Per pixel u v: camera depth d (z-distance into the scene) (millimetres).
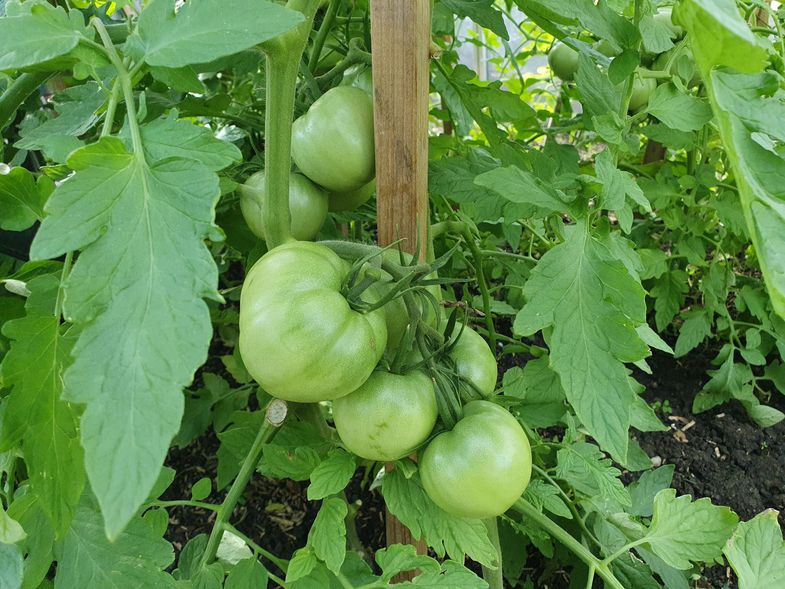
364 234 1805
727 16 442
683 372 1975
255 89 1413
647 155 2074
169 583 751
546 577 1377
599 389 693
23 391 655
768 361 2023
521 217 1066
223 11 572
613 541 1200
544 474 1047
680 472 1656
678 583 1181
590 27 808
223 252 2076
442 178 1150
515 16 3053
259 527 1541
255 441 1002
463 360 845
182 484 1676
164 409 450
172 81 625
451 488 743
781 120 512
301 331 652
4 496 766
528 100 2508
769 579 869
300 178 995
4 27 583
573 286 739
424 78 829
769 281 449
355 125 919
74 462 672
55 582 741
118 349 476
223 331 2045
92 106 958
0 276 1254
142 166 562
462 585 795
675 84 916
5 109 888
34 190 764
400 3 770
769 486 1616
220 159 570
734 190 1642
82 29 614
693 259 1774
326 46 1193
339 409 770
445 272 1615
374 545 1452
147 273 510
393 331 818
